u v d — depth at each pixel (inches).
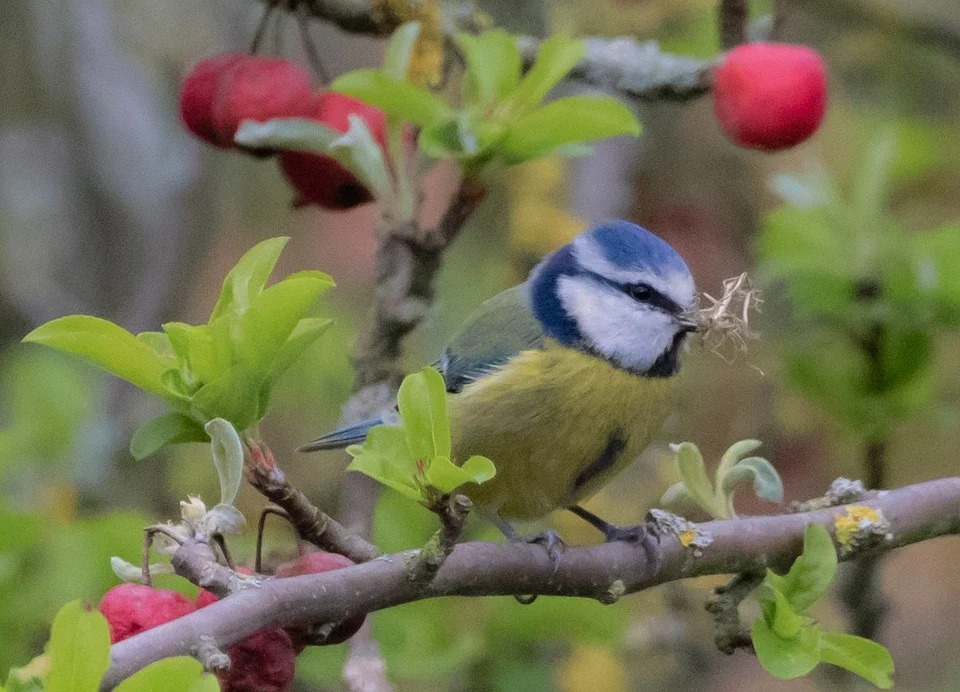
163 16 490.0
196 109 289.9
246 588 176.2
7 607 304.8
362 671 248.7
